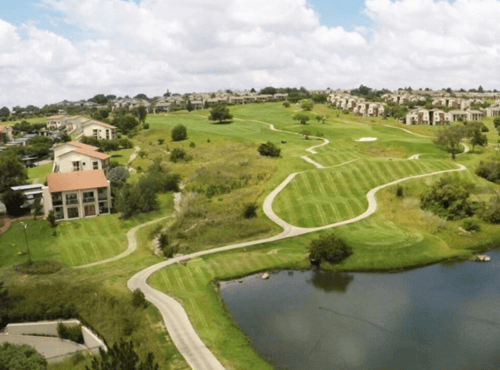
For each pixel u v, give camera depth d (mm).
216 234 87250
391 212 96312
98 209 101188
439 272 71312
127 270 72250
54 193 97875
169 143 168375
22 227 94000
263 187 111750
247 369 46062
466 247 80500
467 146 157125
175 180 115438
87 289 63812
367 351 49469
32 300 61250
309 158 134250
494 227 88312
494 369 45844
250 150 145125
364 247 78188
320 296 63719
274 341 51906
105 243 85000
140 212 100062
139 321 55094
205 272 71062
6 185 116062
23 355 48062
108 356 39094
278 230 89500
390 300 61906
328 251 74250
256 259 75938
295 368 46625
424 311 58344
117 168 120312
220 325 55344
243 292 65500
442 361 47312
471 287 65375
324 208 97875
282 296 63875
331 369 46344
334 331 53875
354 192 107875
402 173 117688
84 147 133875
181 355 48281
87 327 54062
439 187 97812
